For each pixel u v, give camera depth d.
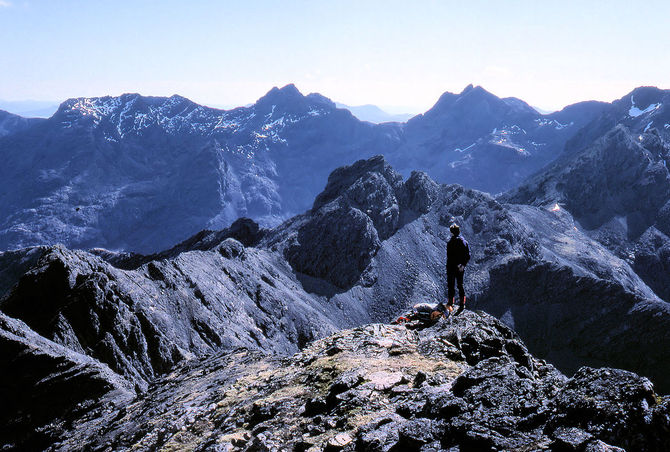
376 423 7.48
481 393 6.85
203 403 13.32
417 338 12.97
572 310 196.25
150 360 60.44
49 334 53.66
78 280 63.16
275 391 11.58
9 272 174.25
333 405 9.33
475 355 11.59
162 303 79.81
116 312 61.03
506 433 5.81
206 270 121.75
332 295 173.00
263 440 8.50
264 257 172.88
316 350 14.30
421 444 6.22
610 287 195.88
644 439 4.95
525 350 12.18
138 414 16.39
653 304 185.88
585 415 5.48
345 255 186.38
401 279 191.25
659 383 165.62
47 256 63.91
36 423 25.73
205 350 76.81
